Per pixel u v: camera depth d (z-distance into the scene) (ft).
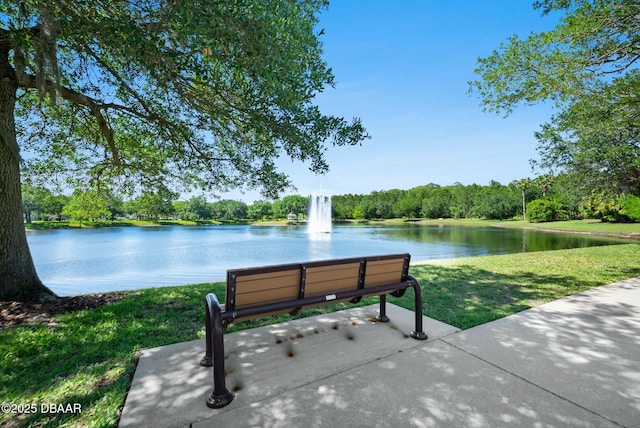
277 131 15.55
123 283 28.68
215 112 17.49
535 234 105.29
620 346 9.41
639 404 6.50
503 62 25.67
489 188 254.88
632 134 28.48
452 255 50.47
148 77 16.76
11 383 7.54
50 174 22.52
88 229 154.30
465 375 7.68
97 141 21.43
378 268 10.12
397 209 281.74
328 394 6.89
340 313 12.82
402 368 8.05
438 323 11.53
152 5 11.61
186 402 6.65
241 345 9.59
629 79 24.35
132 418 6.10
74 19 10.17
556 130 31.37
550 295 15.75
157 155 23.62
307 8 14.70
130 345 9.75
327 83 15.67
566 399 6.67
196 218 270.87
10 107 13.79
